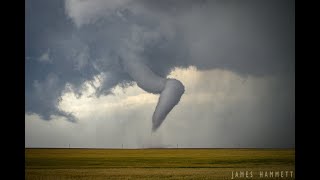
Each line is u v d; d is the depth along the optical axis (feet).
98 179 35.47
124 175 35.99
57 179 34.58
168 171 37.24
